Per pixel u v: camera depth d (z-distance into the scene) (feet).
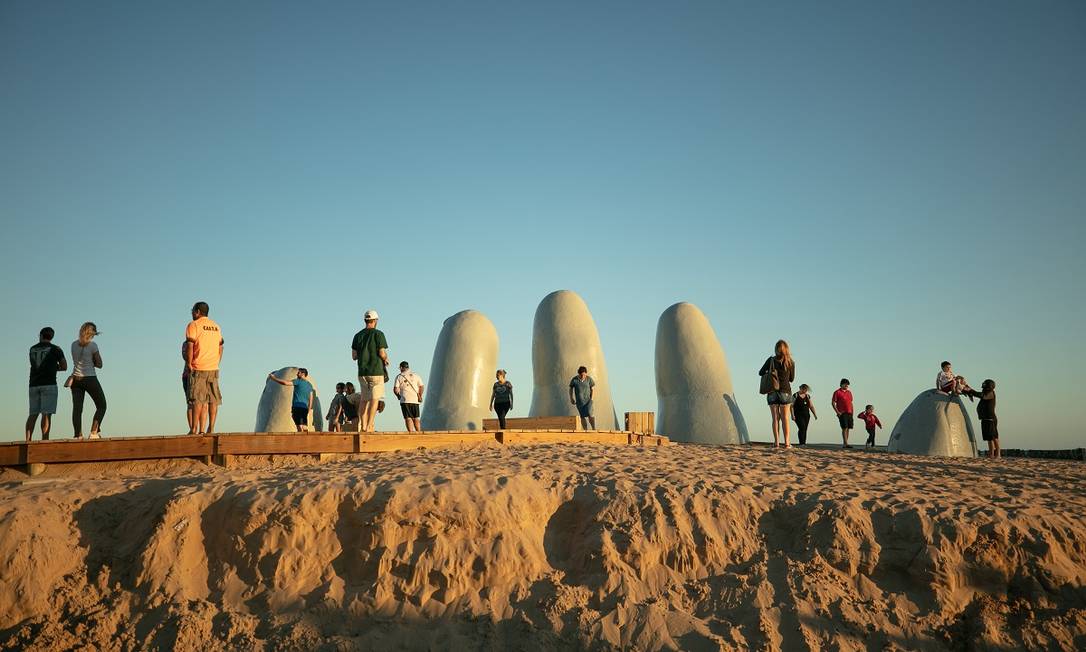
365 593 24.54
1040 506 27.73
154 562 25.17
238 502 26.11
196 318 33.14
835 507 26.91
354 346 37.24
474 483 27.20
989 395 48.32
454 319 61.87
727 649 23.32
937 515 26.48
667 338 63.16
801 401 56.80
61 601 24.45
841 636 23.94
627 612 24.38
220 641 23.52
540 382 61.11
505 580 25.21
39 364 32.65
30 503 25.98
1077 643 24.09
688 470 30.76
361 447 33.63
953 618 24.77
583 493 27.81
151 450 31.14
